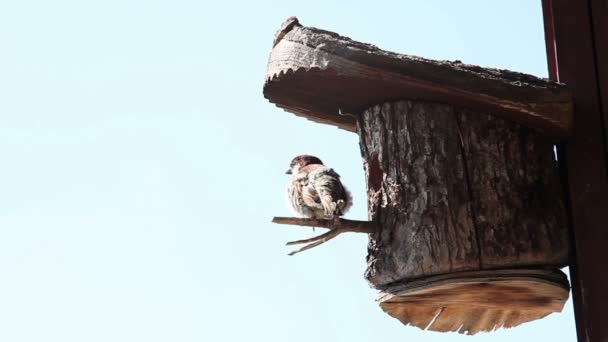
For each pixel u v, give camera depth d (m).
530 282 11.40
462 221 11.43
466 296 11.74
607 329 11.30
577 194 11.70
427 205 11.52
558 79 12.04
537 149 11.79
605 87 11.92
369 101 12.18
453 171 11.60
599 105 11.89
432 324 12.48
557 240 11.52
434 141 11.70
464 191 11.53
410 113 11.85
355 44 11.68
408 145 11.79
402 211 11.65
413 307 12.10
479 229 11.42
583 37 12.14
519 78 11.62
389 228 11.70
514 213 11.50
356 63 11.58
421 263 11.39
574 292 11.72
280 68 11.99
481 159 11.65
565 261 11.62
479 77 11.48
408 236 11.52
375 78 11.61
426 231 11.44
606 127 11.82
